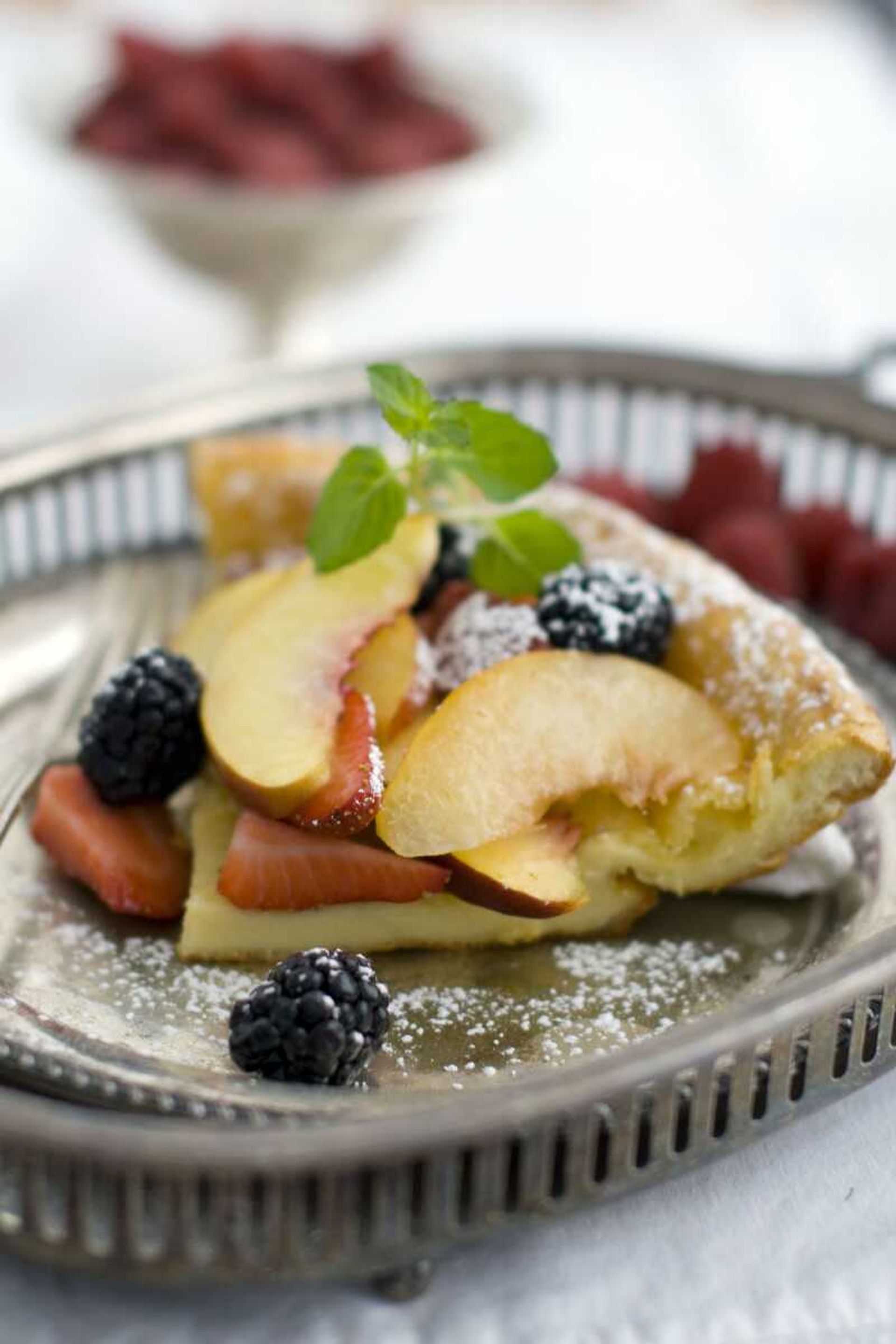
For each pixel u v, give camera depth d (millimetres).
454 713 475
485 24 1163
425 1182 412
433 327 838
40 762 500
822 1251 437
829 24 1174
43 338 821
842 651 554
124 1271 412
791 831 478
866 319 837
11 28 1080
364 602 492
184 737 491
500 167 752
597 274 890
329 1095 432
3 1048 435
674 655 505
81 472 575
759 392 604
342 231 734
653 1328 427
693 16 1183
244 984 467
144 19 1060
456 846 465
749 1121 433
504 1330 427
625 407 616
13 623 558
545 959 476
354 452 495
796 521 598
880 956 427
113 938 476
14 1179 418
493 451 500
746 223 938
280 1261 412
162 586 570
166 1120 419
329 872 468
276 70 756
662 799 477
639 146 1023
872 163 996
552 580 505
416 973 472
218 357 814
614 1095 407
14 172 974
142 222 736
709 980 471
